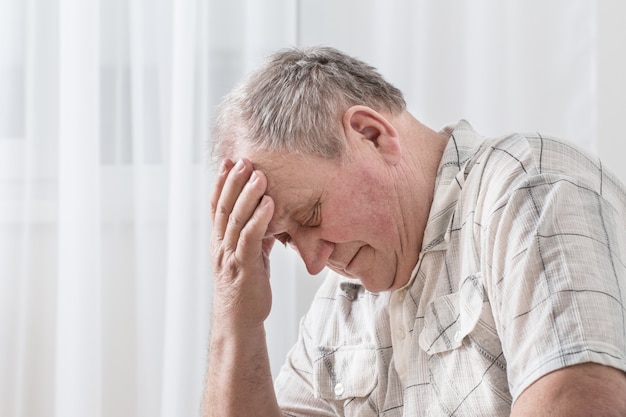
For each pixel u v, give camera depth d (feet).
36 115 8.16
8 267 8.11
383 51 8.08
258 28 8.11
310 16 8.16
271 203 4.82
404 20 8.07
